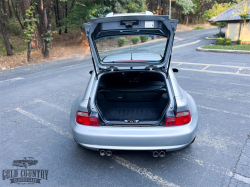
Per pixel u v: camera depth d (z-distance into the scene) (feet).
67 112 15.88
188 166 9.37
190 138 8.49
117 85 12.01
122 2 67.72
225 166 9.28
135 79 12.23
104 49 11.25
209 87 20.95
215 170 9.04
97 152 10.69
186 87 21.21
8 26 87.86
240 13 57.06
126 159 10.05
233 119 13.78
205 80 23.63
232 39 64.18
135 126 8.51
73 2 74.33
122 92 11.34
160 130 8.30
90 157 10.28
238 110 15.19
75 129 8.78
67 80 26.30
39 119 14.73
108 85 12.03
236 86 21.01
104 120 8.86
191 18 150.61
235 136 11.70
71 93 20.63
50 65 40.65
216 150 10.48
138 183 8.43
